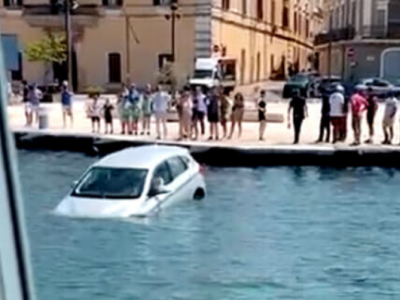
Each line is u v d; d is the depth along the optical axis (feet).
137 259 43.16
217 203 60.64
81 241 46.68
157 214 53.98
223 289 38.34
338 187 70.33
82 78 162.81
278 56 232.32
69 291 37.11
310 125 106.83
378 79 167.43
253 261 43.50
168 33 159.84
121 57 162.20
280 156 82.84
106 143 90.43
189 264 42.68
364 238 49.85
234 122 93.50
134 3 160.56
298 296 37.58
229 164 83.41
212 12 158.10
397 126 102.78
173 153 60.18
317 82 157.69
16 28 162.50
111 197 54.54
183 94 93.09
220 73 146.61
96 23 161.79
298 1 261.44
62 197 61.05
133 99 95.66
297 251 46.03
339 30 206.39
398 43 186.70
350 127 100.17
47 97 139.85
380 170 80.79
